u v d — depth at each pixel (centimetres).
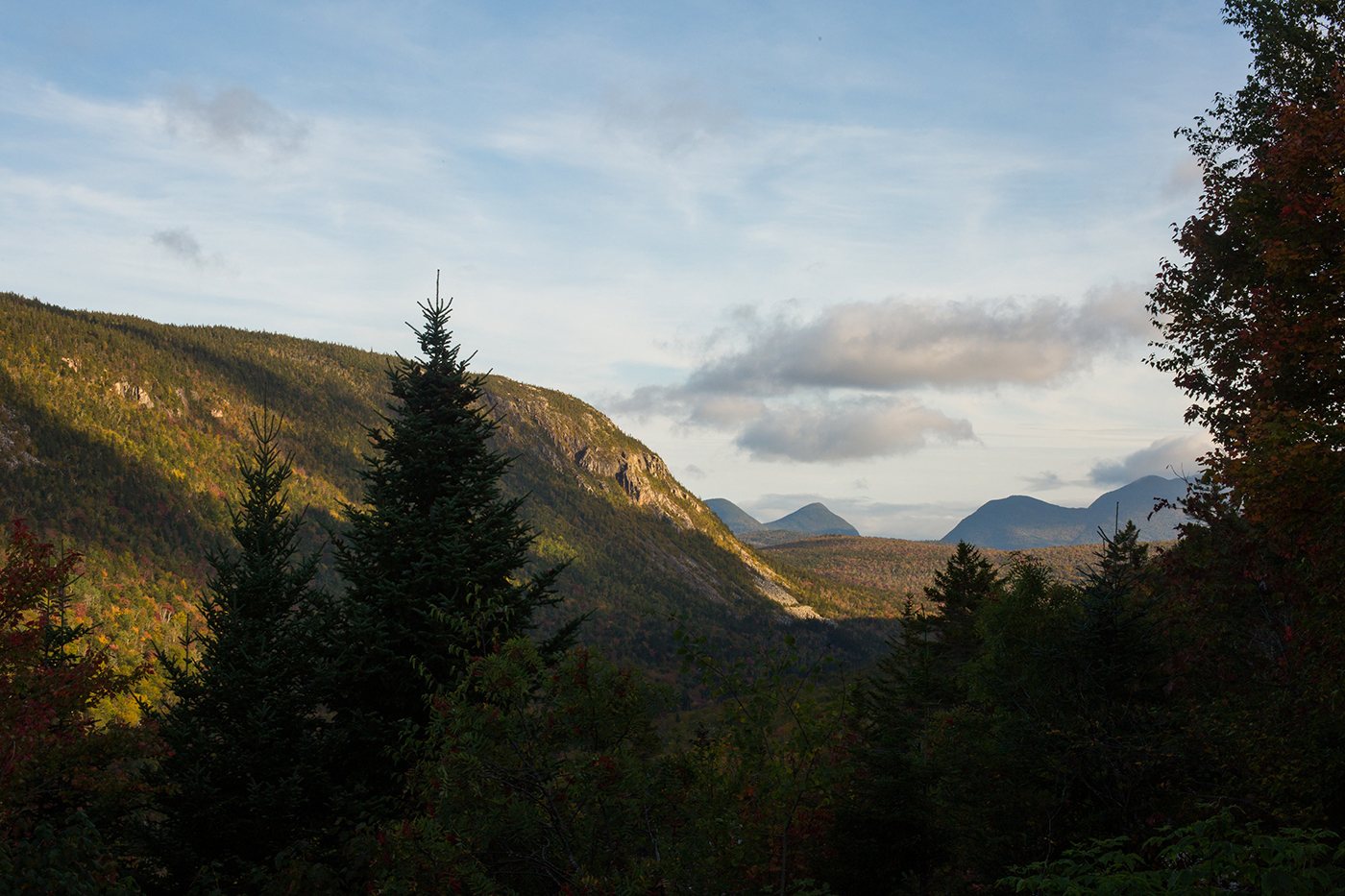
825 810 995
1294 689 1272
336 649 1664
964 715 1811
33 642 1212
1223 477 1267
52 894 819
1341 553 1056
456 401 1944
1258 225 1450
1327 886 456
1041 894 576
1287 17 1898
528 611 1720
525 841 929
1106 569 1598
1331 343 1215
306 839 1407
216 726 1546
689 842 955
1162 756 1277
